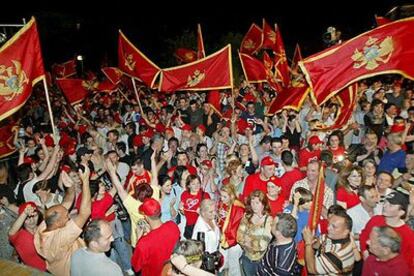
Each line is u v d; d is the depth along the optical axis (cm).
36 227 519
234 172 743
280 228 462
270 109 943
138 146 1067
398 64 648
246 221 566
